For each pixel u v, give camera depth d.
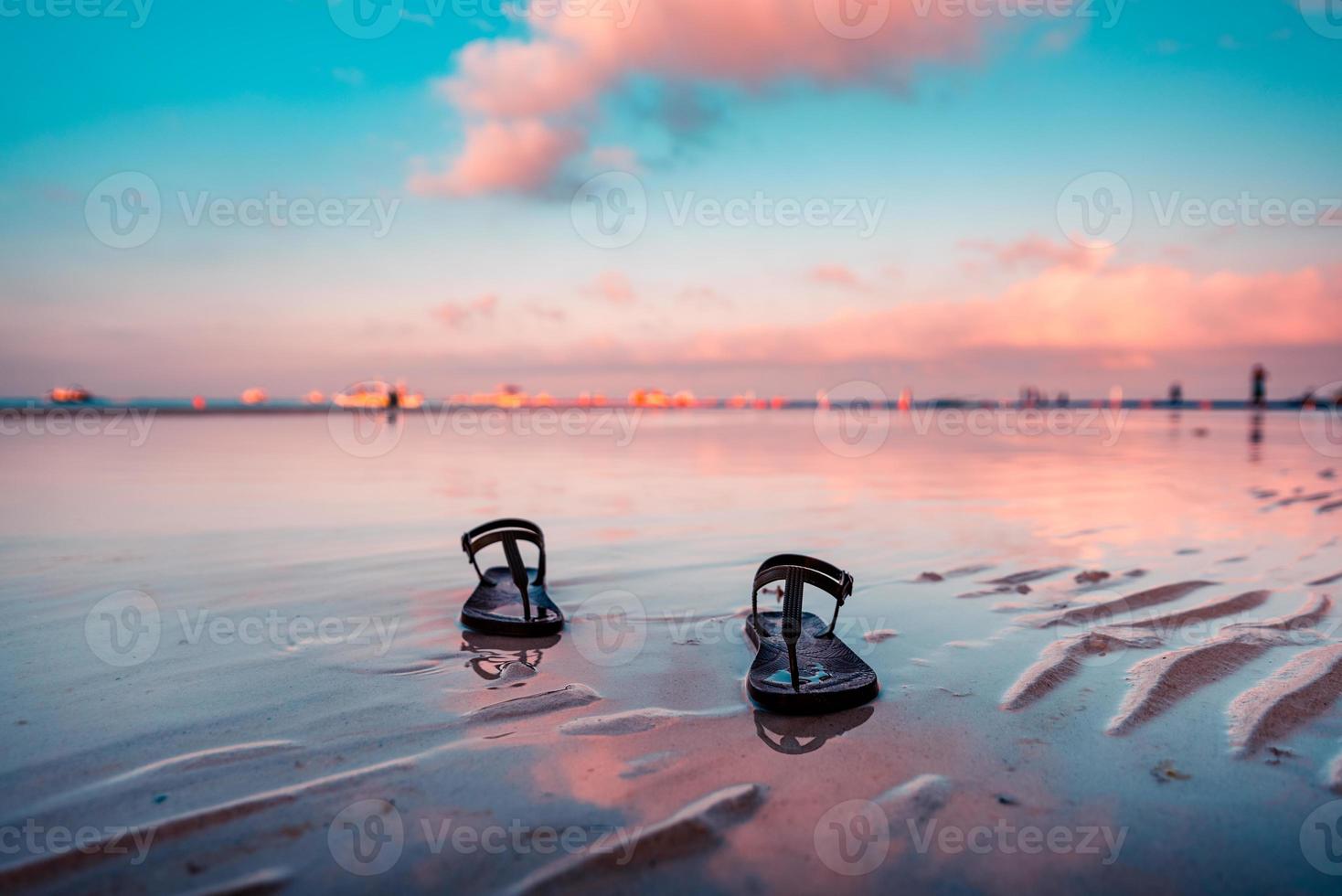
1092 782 2.12
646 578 4.59
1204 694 2.71
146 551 5.20
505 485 8.94
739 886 1.67
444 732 2.44
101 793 2.04
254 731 2.44
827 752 2.30
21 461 11.47
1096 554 5.10
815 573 3.22
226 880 1.68
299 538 5.70
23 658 3.11
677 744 2.36
